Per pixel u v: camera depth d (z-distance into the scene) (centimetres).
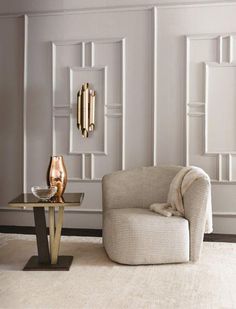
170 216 274
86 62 365
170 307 197
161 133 356
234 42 345
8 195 379
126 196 312
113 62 362
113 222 268
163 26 353
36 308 196
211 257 281
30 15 369
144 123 359
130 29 358
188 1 347
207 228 299
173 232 263
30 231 361
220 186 350
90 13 363
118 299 207
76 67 363
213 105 348
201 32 348
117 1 357
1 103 378
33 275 244
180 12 350
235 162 348
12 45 374
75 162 369
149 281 233
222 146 349
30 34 371
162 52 354
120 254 262
